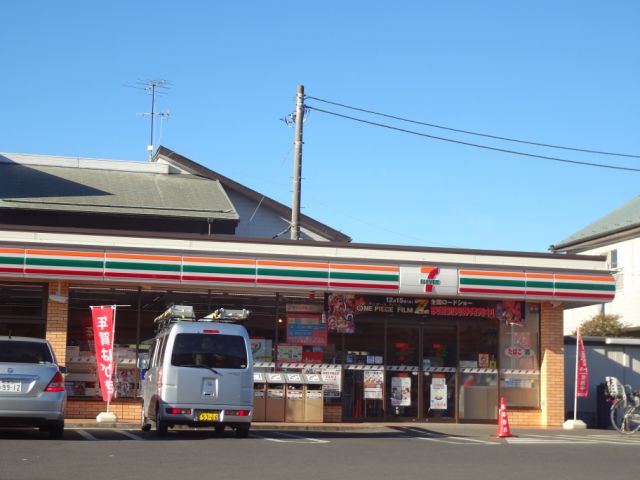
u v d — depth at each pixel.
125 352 22.36
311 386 22.91
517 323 24.62
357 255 23.05
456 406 24.12
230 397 16.80
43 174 33.50
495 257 23.75
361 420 23.53
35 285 22.05
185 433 18.42
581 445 17.17
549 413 24.30
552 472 12.13
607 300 23.91
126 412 22.14
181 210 31.66
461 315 24.27
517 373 24.53
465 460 13.50
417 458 13.65
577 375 24.17
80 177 34.03
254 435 18.23
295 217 27.86
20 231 21.42
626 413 21.58
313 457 13.38
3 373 14.91
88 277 21.27
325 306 23.58
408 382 23.94
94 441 15.38
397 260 22.88
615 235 39.31
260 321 23.22
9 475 10.59
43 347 15.80
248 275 22.03
